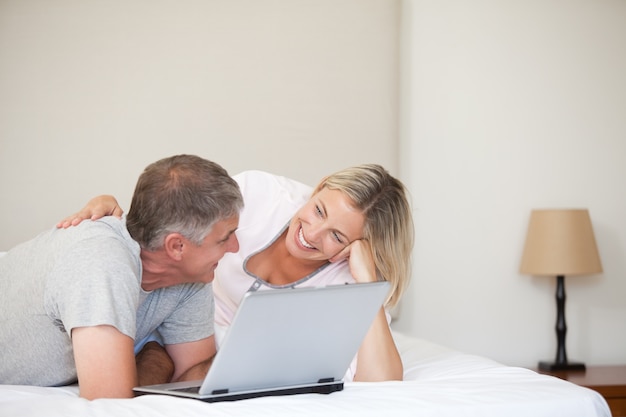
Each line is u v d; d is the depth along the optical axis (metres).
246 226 2.35
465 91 3.73
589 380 3.46
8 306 1.62
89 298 1.49
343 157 3.47
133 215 1.62
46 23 3.24
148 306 1.81
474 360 2.11
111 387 1.47
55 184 3.22
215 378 1.44
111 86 3.28
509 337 3.78
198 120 3.35
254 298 1.36
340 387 1.62
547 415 1.57
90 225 1.61
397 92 3.53
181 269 1.67
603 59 3.88
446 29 3.71
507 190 3.78
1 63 3.21
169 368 1.88
